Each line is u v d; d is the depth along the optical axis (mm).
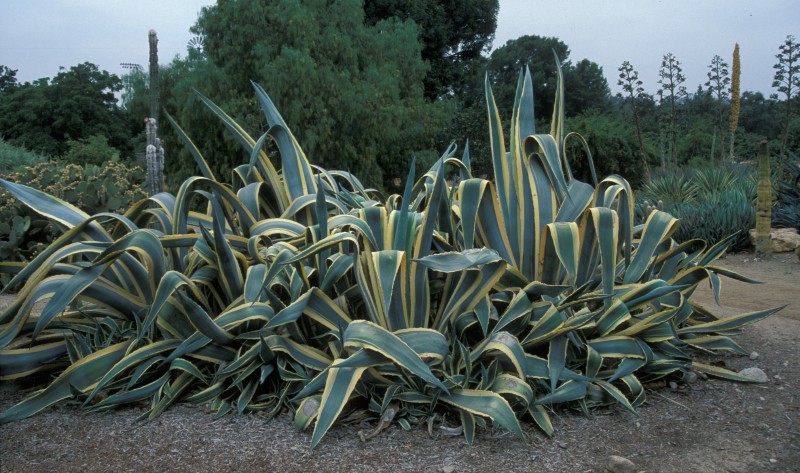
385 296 2604
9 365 3152
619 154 24641
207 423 2789
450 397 2699
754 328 4508
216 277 3316
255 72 18109
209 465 2430
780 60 12805
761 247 8953
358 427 2732
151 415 2832
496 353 2918
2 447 2592
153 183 9930
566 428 2760
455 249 3410
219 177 17984
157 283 3223
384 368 2826
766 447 2609
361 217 3088
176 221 3328
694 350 3770
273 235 3654
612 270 3016
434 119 23375
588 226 3207
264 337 2939
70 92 44938
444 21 33250
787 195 11070
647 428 2779
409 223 3100
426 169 22391
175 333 3188
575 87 48281
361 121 18531
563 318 3035
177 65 18547
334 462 2443
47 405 2896
